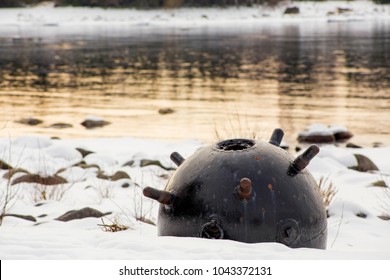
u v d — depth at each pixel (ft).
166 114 168.96
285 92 204.13
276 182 44.98
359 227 65.00
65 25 641.81
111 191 81.20
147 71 265.54
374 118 159.94
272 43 393.09
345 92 202.18
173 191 46.73
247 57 314.35
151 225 60.90
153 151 115.44
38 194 79.30
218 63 289.74
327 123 154.30
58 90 217.15
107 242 45.73
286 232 44.37
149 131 146.72
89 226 61.72
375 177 88.07
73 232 52.90
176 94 204.13
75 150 109.09
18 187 81.41
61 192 80.53
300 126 150.61
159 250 42.73
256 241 44.19
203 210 44.83
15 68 279.69
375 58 299.17
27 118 163.02
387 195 77.77
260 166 45.29
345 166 98.53
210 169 45.70
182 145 122.93
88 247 44.83
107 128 151.64
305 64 281.13
